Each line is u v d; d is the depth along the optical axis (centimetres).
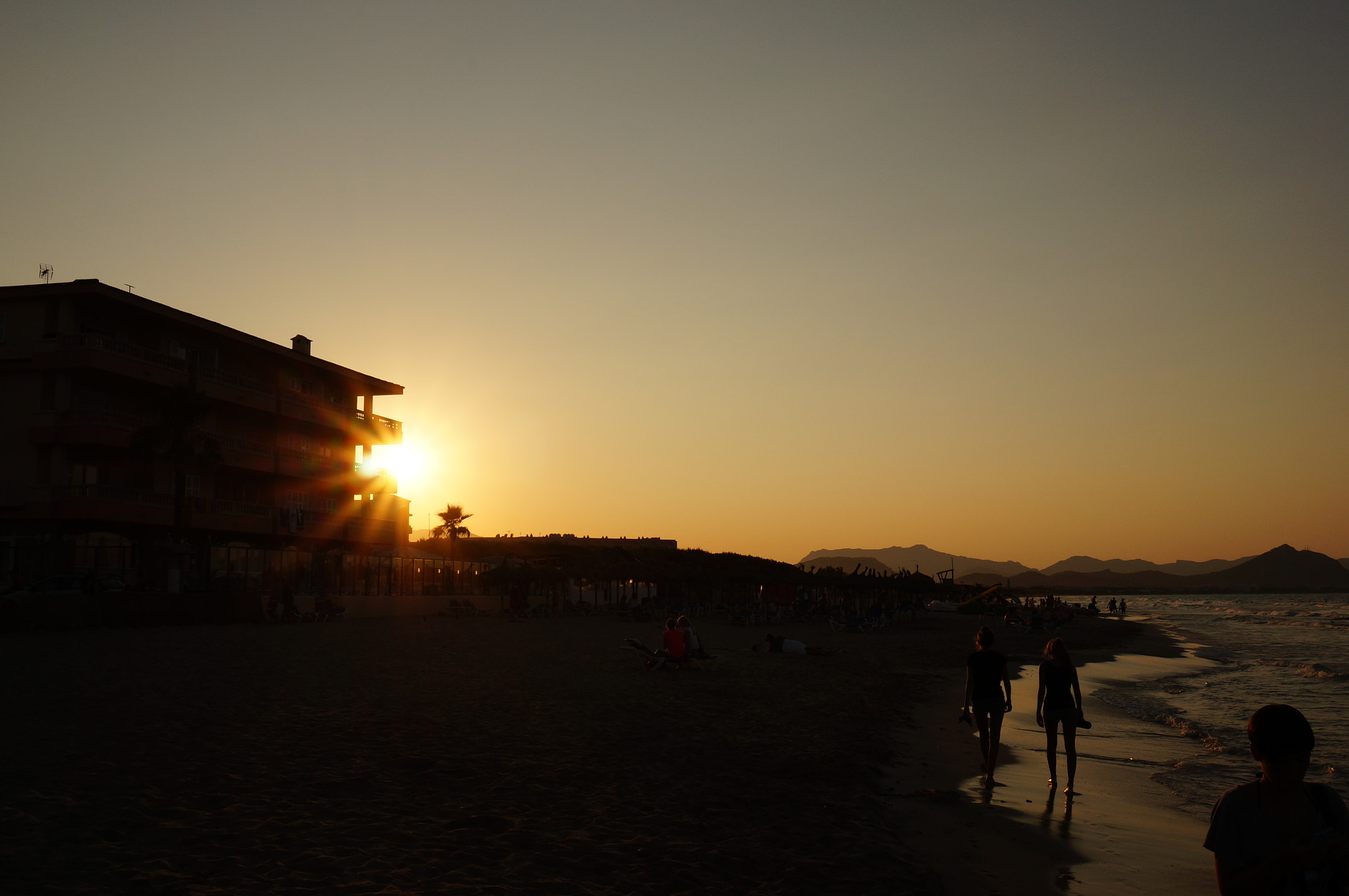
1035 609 7794
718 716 1497
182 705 1345
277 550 4344
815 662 2744
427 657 2345
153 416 4278
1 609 2698
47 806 753
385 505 5925
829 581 6469
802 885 671
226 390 4584
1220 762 1397
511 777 960
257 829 723
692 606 6316
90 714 1242
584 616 5797
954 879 745
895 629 5478
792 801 934
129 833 694
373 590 4922
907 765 1220
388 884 610
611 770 1023
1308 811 337
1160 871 801
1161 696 2456
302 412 5103
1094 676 3086
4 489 3875
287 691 1556
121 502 3909
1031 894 722
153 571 3844
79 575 3559
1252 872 333
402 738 1153
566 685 1817
